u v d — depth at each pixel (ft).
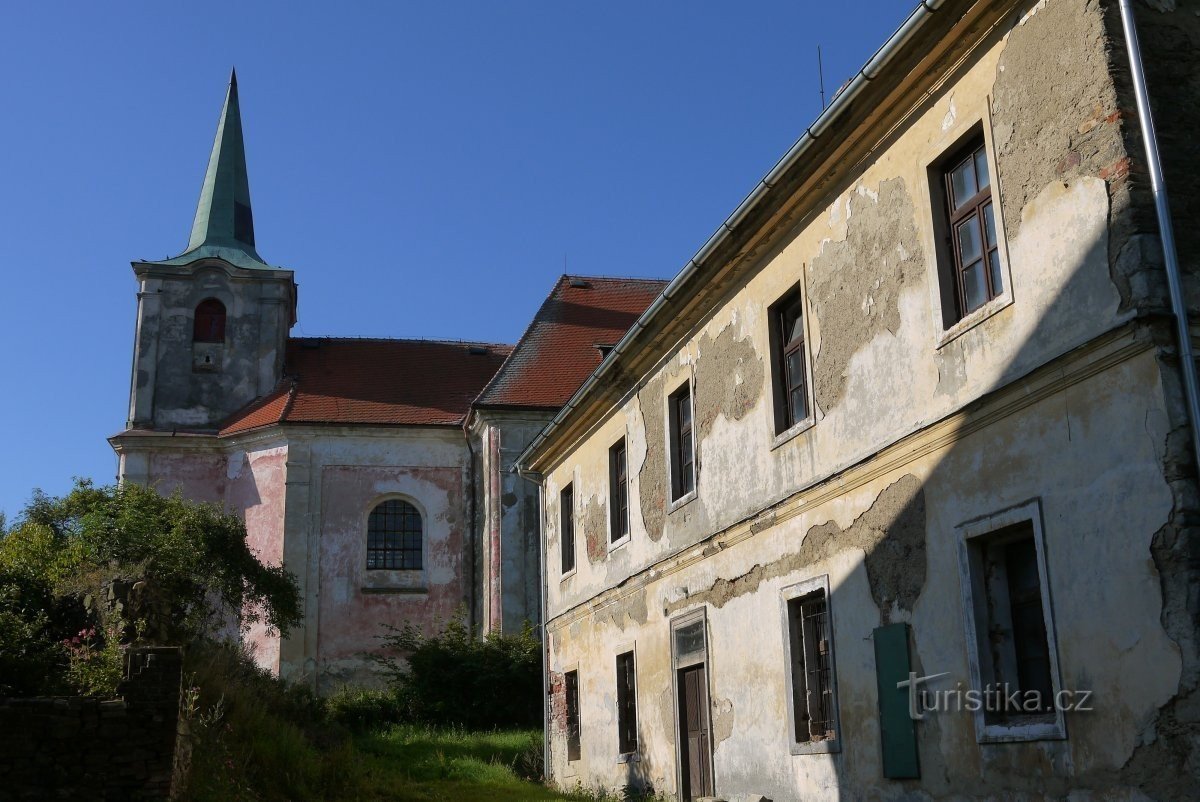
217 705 43.62
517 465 76.13
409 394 115.96
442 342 126.72
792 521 41.55
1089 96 28.30
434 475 110.73
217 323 117.91
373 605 105.81
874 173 37.42
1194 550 24.57
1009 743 29.40
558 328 111.65
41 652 38.09
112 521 73.92
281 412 108.78
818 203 40.78
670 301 50.80
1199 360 25.90
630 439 58.75
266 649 102.22
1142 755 25.27
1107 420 27.04
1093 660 26.84
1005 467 30.35
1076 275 28.30
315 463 108.17
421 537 109.09
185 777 36.47
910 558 34.19
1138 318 26.13
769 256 44.34
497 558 98.68
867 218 37.73
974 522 31.35
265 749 46.06
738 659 45.09
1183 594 24.57
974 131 32.81
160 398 114.11
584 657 64.54
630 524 57.88
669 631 52.19
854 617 36.99
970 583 31.37
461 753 73.31
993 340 31.14
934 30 32.78
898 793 34.06
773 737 41.86
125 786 33.60
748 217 43.70
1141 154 27.27
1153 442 25.70
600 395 61.57
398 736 80.02
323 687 102.27
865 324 37.42
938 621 32.73
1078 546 27.61
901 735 33.94
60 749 33.35
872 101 36.06
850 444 37.91
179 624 54.75
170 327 116.16
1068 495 28.04
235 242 126.31
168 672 35.22
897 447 35.01
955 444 32.40
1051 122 29.48
